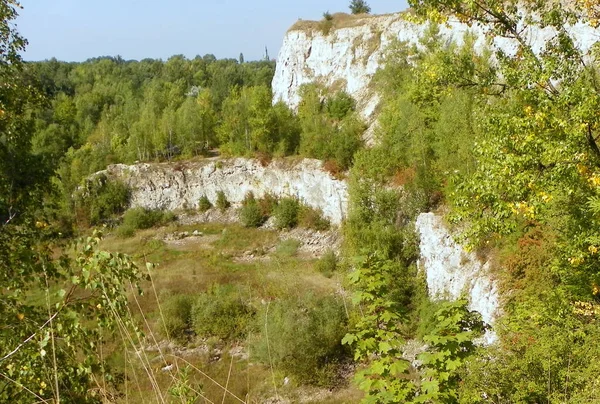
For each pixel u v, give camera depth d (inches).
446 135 894.4
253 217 1701.5
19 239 338.3
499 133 354.0
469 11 380.8
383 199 1088.2
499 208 350.3
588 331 323.9
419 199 1053.8
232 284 1161.4
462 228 765.3
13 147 386.3
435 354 243.6
